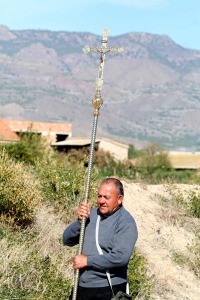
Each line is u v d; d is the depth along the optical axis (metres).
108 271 7.18
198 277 13.93
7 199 12.40
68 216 14.12
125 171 47.88
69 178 14.88
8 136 47.28
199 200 18.12
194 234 16.33
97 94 7.75
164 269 13.31
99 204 7.27
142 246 14.52
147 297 11.48
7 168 12.95
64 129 67.06
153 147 80.81
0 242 10.98
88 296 7.21
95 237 7.23
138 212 16.73
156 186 19.72
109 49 7.67
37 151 26.28
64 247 12.01
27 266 10.48
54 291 10.03
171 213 17.05
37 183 14.59
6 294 9.62
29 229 12.47
